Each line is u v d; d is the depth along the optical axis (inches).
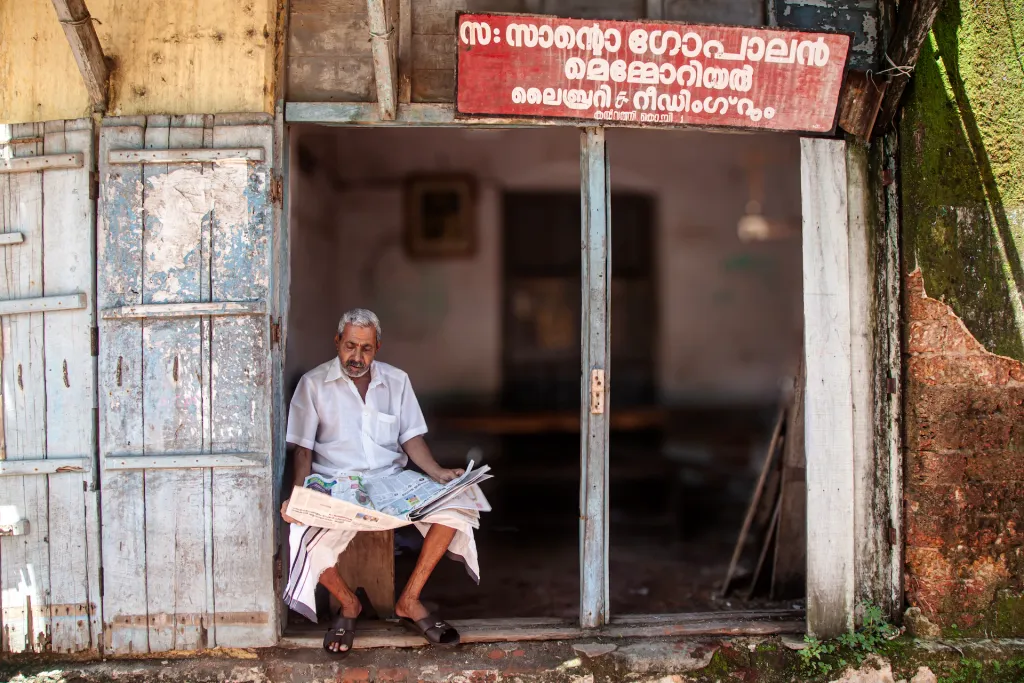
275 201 119.2
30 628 118.1
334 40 121.4
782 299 306.8
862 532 125.7
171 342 116.9
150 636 117.3
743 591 152.1
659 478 226.2
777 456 149.3
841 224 124.8
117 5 117.7
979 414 122.3
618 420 260.5
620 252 305.7
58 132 117.6
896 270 124.6
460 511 118.1
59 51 119.3
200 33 117.8
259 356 116.9
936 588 121.9
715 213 304.7
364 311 120.2
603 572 124.0
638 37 115.6
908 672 118.5
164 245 116.6
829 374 124.4
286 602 112.5
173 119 117.1
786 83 119.1
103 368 116.6
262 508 117.2
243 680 113.4
